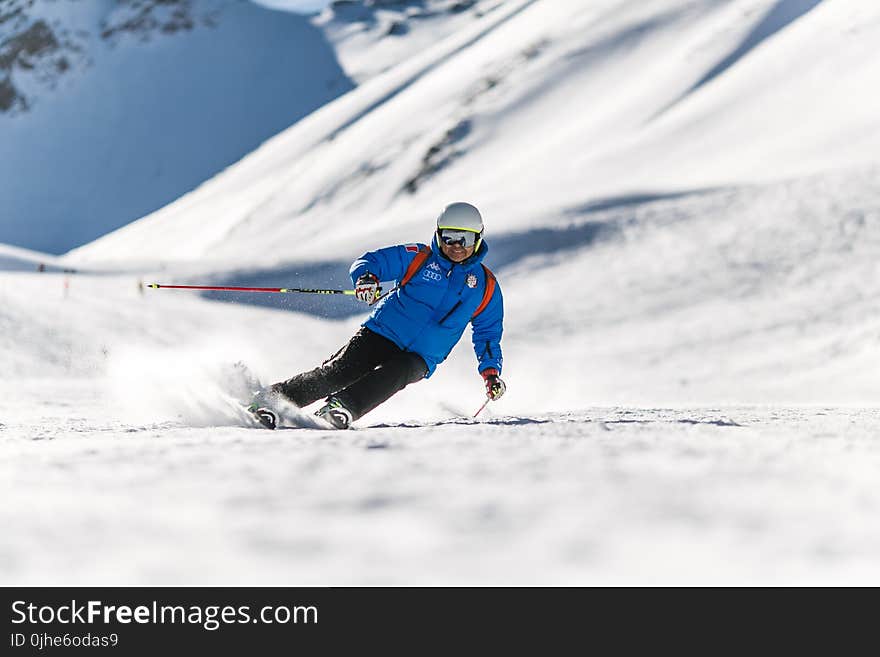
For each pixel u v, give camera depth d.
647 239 106.06
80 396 33.78
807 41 176.75
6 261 168.25
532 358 74.12
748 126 156.00
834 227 98.69
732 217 106.62
